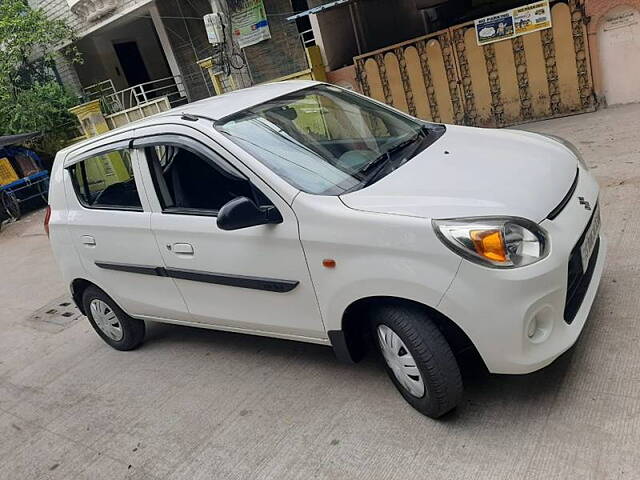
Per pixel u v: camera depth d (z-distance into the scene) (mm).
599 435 2496
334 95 3922
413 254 2545
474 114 8031
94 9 11820
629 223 4203
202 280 3496
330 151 3281
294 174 3045
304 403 3342
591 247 2883
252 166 3074
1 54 13047
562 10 6941
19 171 12609
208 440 3279
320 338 3172
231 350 4238
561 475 2359
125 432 3602
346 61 9523
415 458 2684
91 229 4070
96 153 3926
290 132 3363
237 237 3174
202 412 3564
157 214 3623
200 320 3807
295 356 3881
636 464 2311
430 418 2900
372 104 3980
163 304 3947
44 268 8031
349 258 2750
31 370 4938
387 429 2926
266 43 10070
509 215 2488
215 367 4059
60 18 13148
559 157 3072
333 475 2736
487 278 2418
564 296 2561
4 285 7770
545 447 2520
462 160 3039
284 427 3189
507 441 2615
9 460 3664
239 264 3234
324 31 8992
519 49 7391
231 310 3523
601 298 3424
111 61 14086
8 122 13305
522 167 2895
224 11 9461
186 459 3176
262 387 3633
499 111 7855
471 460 2572
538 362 2533
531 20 7164
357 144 3408
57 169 4352
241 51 10219
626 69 6895
